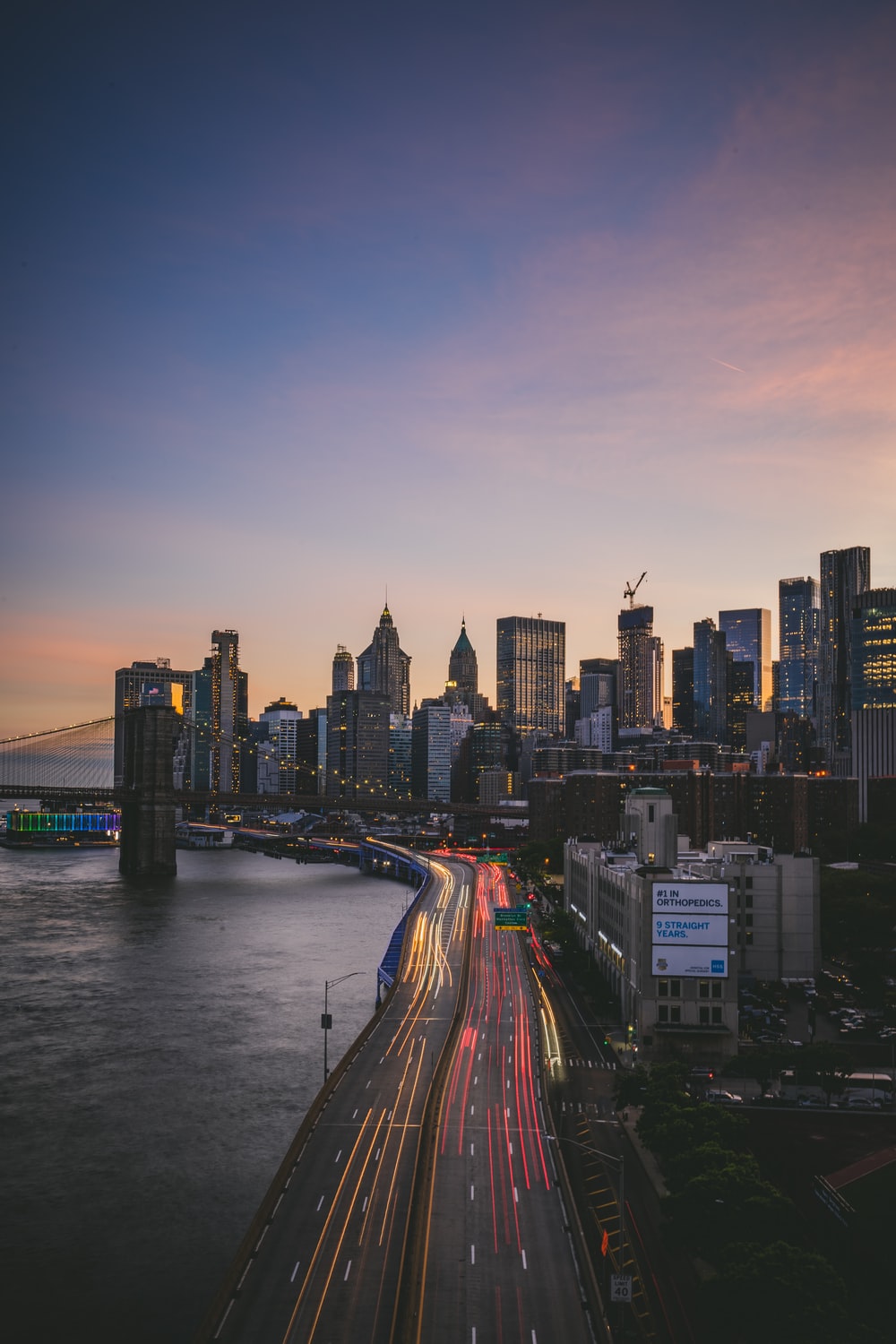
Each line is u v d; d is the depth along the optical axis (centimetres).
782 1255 7512
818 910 19075
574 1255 8481
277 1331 7319
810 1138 11031
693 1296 8000
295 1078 14862
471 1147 10744
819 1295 7206
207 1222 10381
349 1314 7531
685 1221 8331
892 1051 14750
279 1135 12656
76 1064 15500
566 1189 9569
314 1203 9338
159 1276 9338
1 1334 8400
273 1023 17988
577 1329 7406
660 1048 14525
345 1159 10362
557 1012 17375
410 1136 10988
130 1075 14975
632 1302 7875
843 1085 12212
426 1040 15088
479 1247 8575
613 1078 13462
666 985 14712
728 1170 8744
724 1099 12225
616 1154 10750
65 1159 11894
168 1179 11381
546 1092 12769
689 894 14725
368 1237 8694
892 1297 7769
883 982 18925
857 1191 8694
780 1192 8606
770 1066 12456
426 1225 8944
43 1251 9794
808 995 18000
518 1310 7631
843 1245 8275
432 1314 7550
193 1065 15438
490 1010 17238
